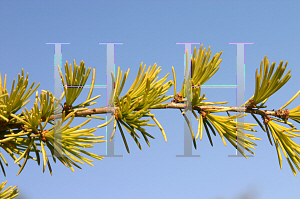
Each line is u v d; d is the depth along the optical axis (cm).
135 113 44
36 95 44
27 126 43
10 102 44
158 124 45
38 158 44
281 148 45
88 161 44
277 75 45
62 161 44
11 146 44
